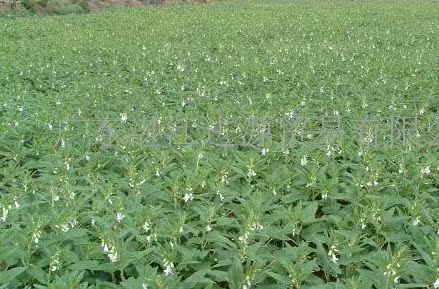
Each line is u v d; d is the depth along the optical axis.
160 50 17.50
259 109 10.97
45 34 21.58
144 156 8.30
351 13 30.42
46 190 6.94
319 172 7.18
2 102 11.02
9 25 23.14
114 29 23.28
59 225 5.46
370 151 8.26
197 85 13.05
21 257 5.07
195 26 24.36
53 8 29.77
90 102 11.32
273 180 7.08
